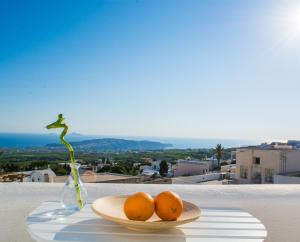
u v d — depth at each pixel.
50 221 1.37
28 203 1.92
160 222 1.22
